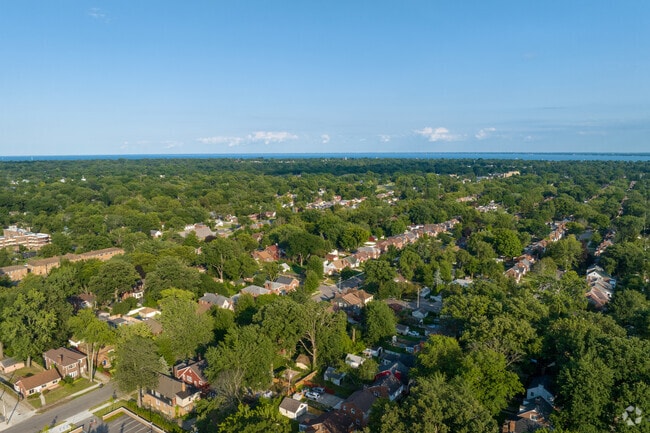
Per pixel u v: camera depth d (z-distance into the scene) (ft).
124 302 396.37
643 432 195.52
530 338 257.55
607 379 210.79
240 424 189.57
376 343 330.54
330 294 452.76
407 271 472.44
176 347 289.74
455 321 303.68
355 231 615.98
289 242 560.61
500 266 483.10
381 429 184.65
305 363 300.61
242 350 257.75
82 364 299.58
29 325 304.30
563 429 209.67
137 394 273.33
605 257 491.31
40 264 518.78
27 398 268.41
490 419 179.83
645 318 297.53
